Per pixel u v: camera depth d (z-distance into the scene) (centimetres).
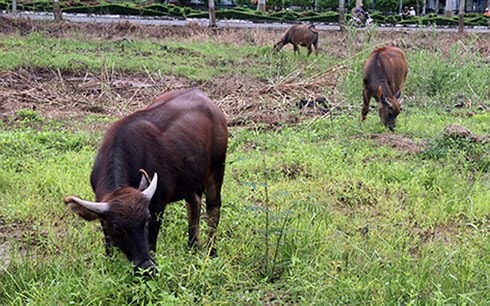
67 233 643
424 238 705
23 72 1694
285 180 881
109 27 2742
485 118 1372
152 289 485
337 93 1508
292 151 1013
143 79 1784
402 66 1337
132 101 1468
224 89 1625
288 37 2441
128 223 484
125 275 507
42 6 3238
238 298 517
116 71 1841
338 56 2402
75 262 571
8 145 984
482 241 664
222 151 632
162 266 506
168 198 568
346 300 518
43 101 1412
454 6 6034
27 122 1206
